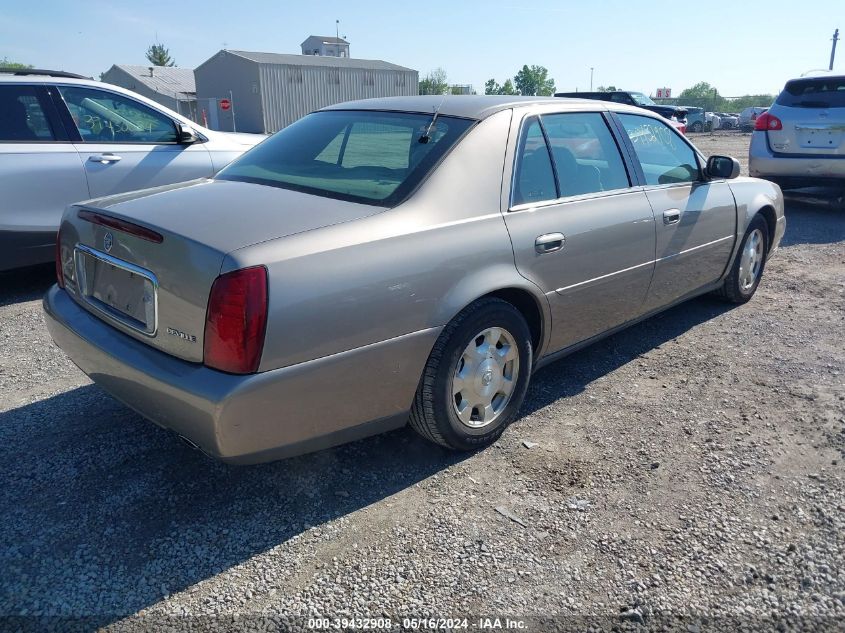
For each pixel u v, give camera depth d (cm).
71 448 326
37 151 550
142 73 5525
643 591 242
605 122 405
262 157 365
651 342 476
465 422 317
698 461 324
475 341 313
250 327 238
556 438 344
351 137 346
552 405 380
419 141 324
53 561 252
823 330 502
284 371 247
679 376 420
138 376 258
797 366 436
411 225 285
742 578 249
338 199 297
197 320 245
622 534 271
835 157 922
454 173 310
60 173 558
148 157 604
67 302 320
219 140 658
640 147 424
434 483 304
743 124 4084
